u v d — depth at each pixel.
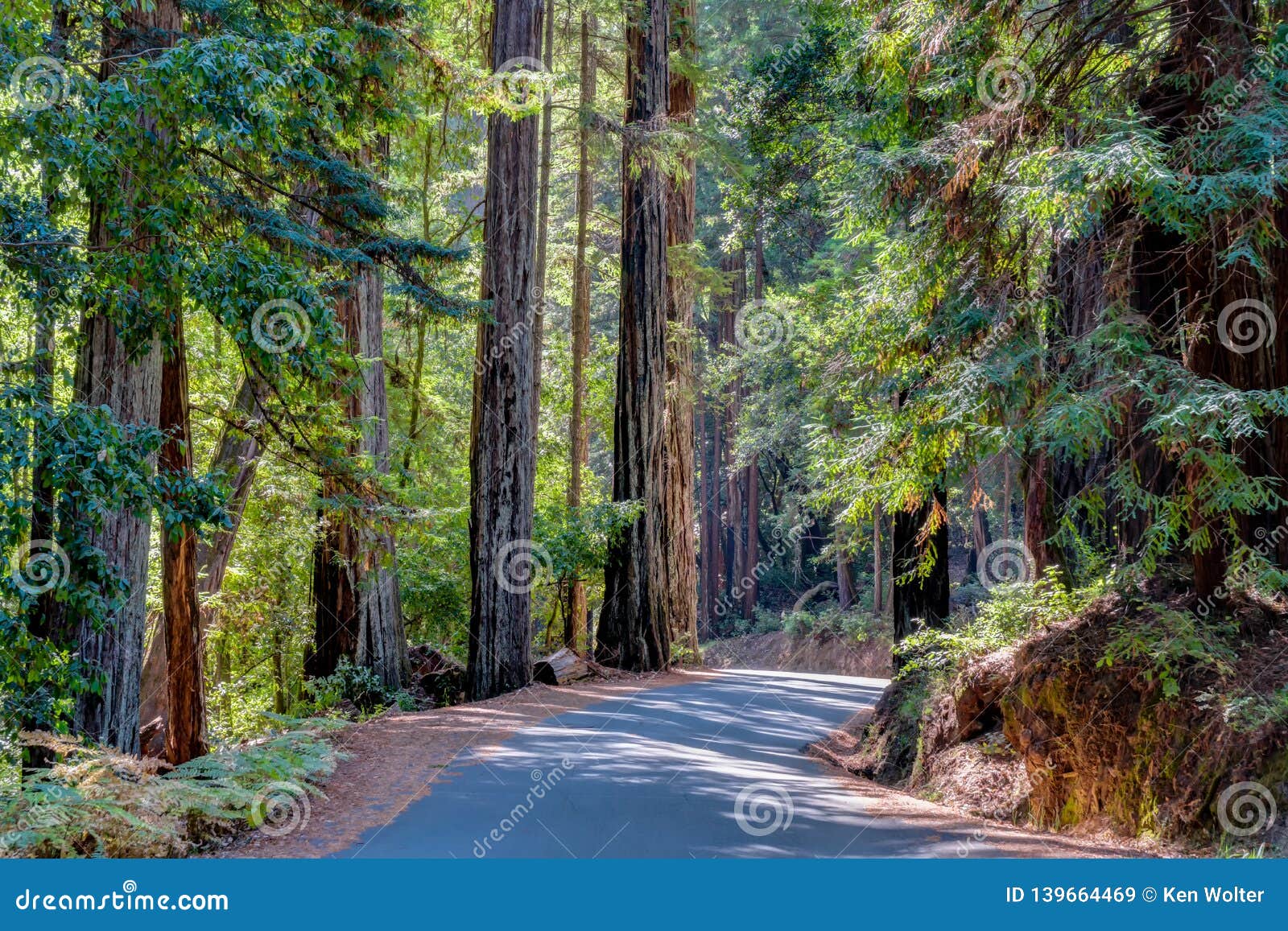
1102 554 11.81
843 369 13.67
